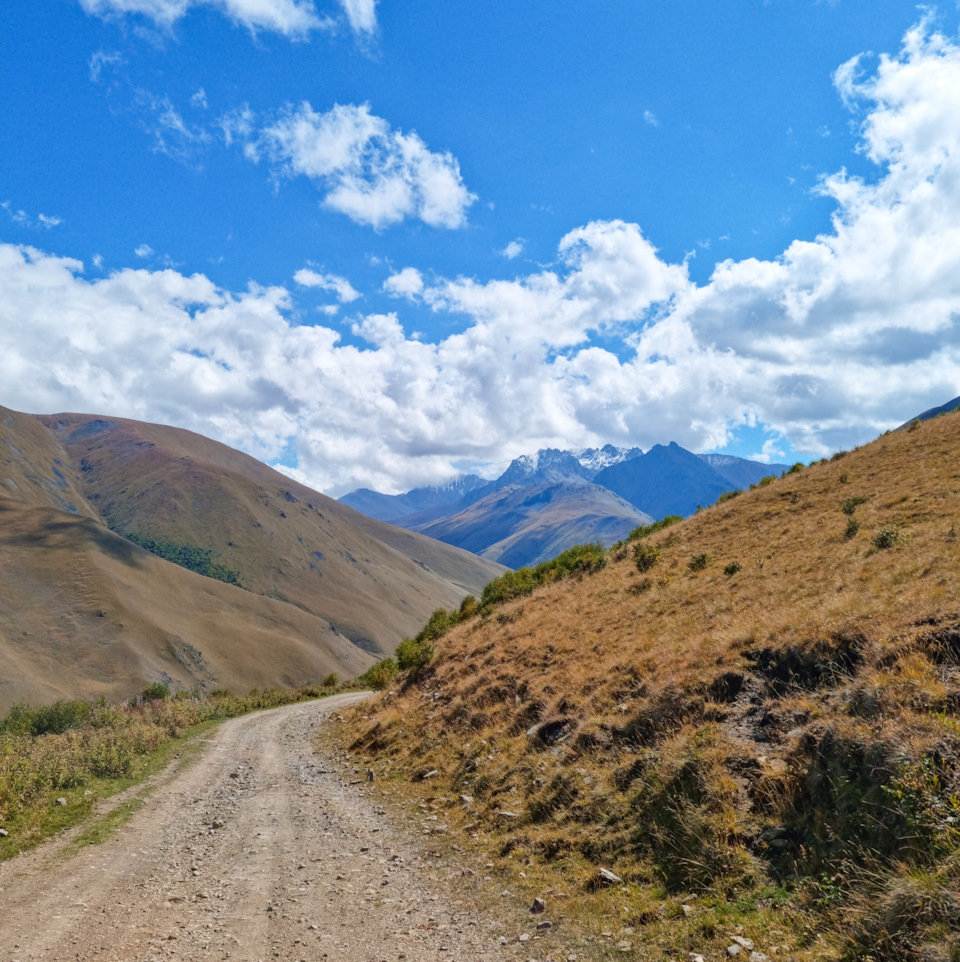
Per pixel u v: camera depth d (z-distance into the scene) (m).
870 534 20.66
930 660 10.28
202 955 7.92
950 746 8.00
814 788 9.13
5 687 163.25
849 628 12.65
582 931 8.32
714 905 8.21
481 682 23.52
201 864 11.80
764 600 17.81
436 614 43.44
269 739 30.16
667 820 10.31
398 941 8.38
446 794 16.31
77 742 22.31
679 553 30.41
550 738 16.19
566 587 33.25
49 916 9.09
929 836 7.23
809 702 11.18
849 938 6.61
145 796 17.52
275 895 10.16
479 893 10.05
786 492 34.59
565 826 11.88
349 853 12.48
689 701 13.34
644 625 21.03
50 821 14.13
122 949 8.03
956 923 6.11
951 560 14.41
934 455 30.08
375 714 30.05
